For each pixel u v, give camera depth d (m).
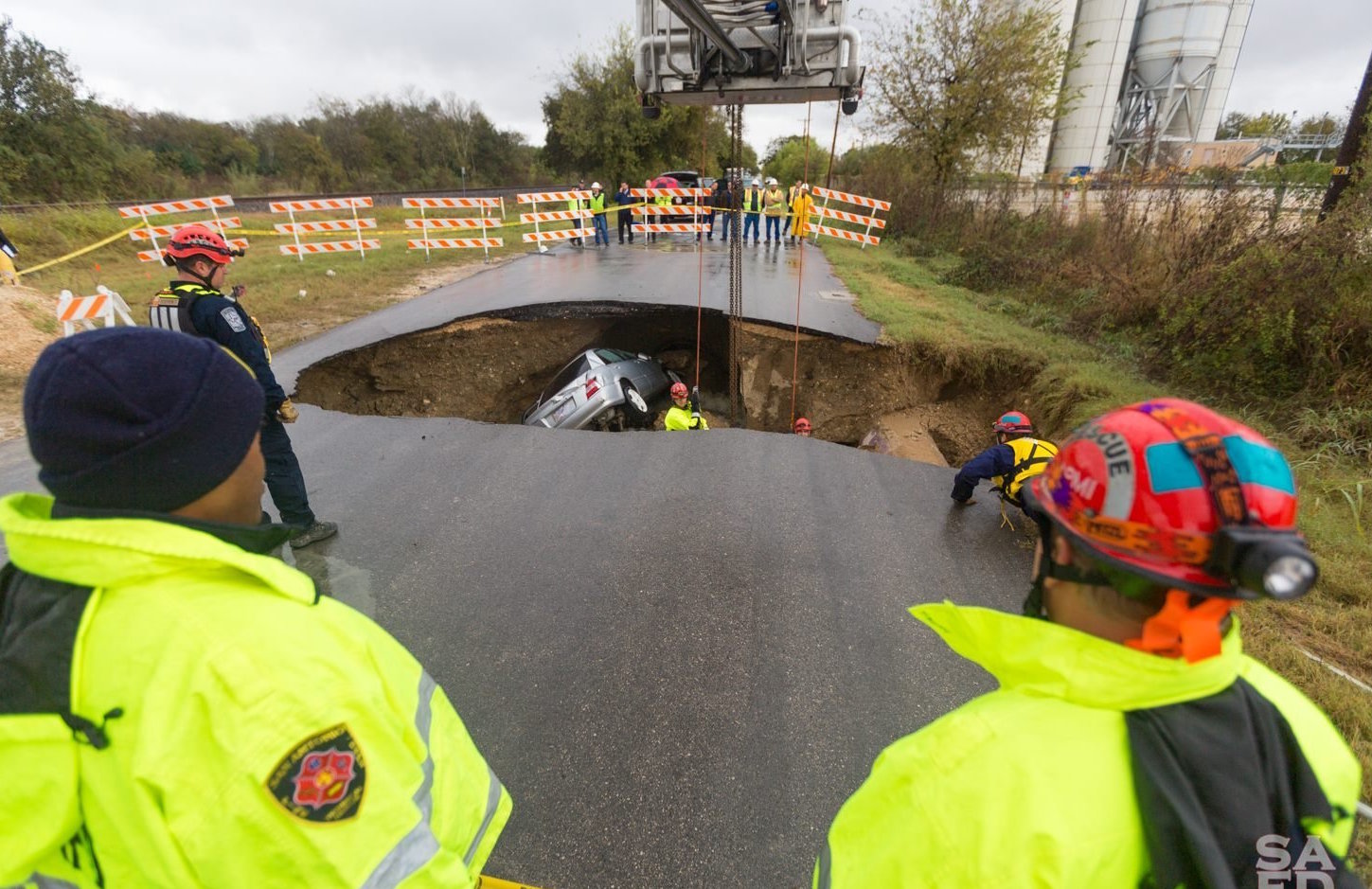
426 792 1.01
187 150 42.75
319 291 11.22
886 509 4.47
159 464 0.84
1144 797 0.74
